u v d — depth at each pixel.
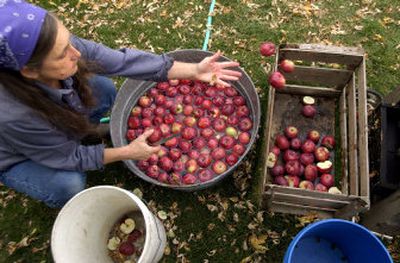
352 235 2.21
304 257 2.50
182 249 2.66
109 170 2.92
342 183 2.68
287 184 2.69
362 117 2.45
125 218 2.57
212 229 2.71
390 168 2.45
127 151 2.24
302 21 3.48
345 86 2.87
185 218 2.75
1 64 1.49
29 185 2.27
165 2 3.63
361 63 2.56
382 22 3.44
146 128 2.87
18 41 1.39
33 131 1.85
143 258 1.92
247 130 2.83
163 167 2.74
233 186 2.80
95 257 2.33
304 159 2.77
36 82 1.71
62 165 2.14
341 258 2.48
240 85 2.90
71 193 2.41
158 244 2.22
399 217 2.25
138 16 3.57
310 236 2.51
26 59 1.46
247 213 2.73
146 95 3.03
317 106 3.04
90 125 2.18
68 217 2.06
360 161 2.41
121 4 3.63
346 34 3.40
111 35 3.51
